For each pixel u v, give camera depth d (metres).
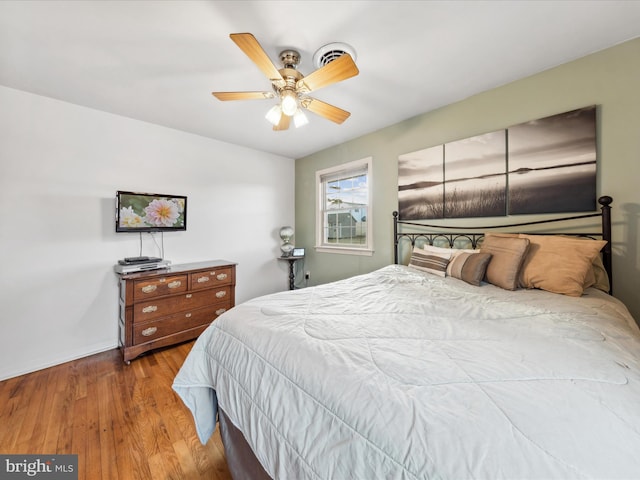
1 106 2.06
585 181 1.75
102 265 2.53
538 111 1.95
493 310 1.25
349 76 1.51
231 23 1.46
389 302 1.44
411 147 2.73
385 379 0.73
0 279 2.06
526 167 1.99
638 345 0.90
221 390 1.13
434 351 0.86
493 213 2.17
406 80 2.04
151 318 2.43
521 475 0.45
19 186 2.13
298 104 1.87
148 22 1.45
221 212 3.44
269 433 0.83
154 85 2.08
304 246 4.17
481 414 0.57
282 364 0.91
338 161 3.55
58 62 1.79
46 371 2.17
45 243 2.24
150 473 1.26
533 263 1.66
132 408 1.71
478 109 2.24
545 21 1.46
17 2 1.30
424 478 0.50
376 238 3.11
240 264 3.66
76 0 1.30
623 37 1.59
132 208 2.64
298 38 1.57
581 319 1.11
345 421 0.66
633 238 1.60
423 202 2.64
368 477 0.57
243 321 1.24
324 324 1.13
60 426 1.54
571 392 0.63
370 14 1.40
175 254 3.04
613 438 0.50
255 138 3.32
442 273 2.10
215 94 1.70
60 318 2.31
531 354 0.81
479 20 1.45
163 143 2.92
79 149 2.40
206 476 1.25
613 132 1.66
